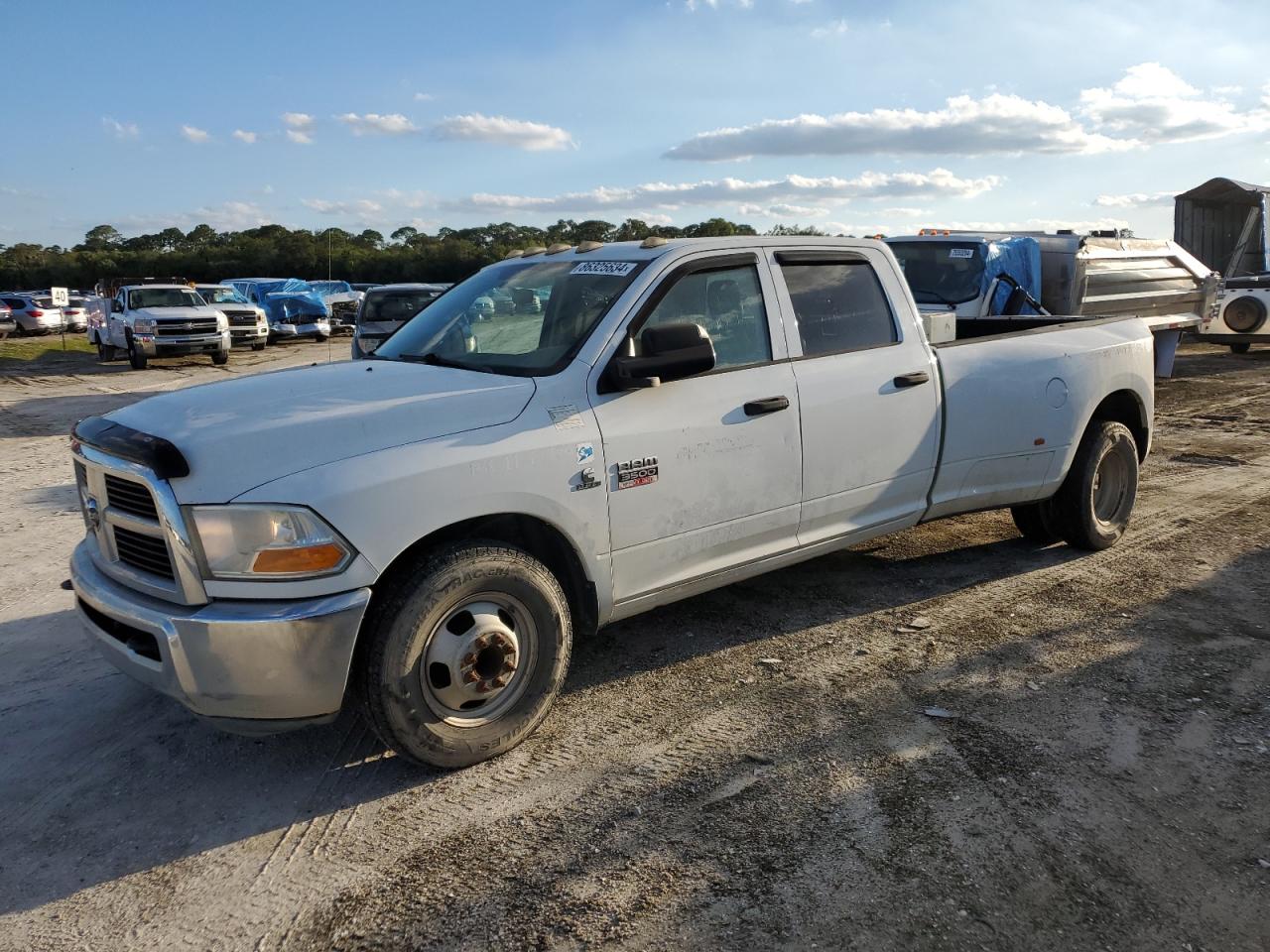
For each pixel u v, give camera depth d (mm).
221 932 2619
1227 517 6434
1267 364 15797
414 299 14695
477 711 3443
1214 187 18172
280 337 28516
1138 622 4605
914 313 4863
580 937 2531
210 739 3715
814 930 2525
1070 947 2451
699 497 3967
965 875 2740
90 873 2900
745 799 3164
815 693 3943
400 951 2518
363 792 3311
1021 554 5746
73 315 37938
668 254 4039
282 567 2990
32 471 9352
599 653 4430
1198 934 2488
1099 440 5520
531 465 3432
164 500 2992
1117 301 11688
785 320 4332
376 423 3256
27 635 4820
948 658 4246
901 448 4668
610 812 3121
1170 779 3219
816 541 4477
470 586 3299
